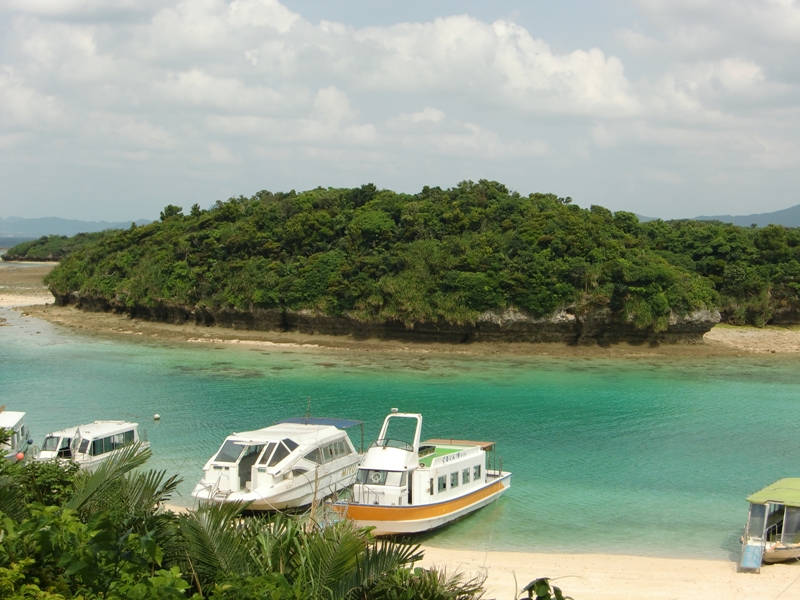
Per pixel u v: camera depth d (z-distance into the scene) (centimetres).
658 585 2309
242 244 8925
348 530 1216
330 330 7925
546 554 2588
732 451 4025
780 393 5644
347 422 3484
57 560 1043
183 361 6556
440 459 2852
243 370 6166
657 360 7144
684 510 3088
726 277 9344
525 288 7438
